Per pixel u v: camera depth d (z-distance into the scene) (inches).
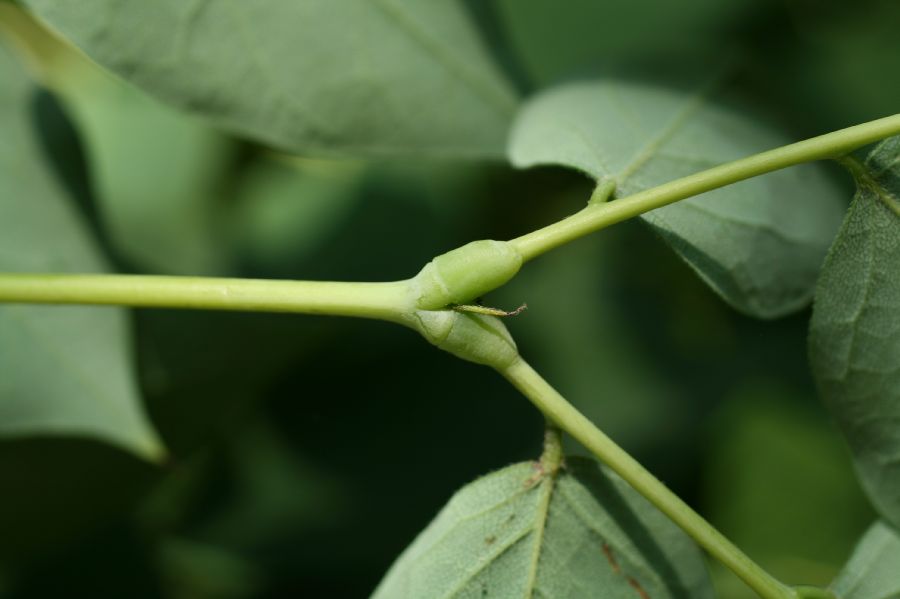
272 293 6.7
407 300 6.6
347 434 9.7
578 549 6.8
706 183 6.6
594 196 7.0
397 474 9.6
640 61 7.9
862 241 6.7
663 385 10.3
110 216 9.3
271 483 9.6
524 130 7.4
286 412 9.7
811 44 9.3
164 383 8.5
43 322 7.9
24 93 8.2
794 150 6.6
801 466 11.2
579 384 10.1
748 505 11.1
